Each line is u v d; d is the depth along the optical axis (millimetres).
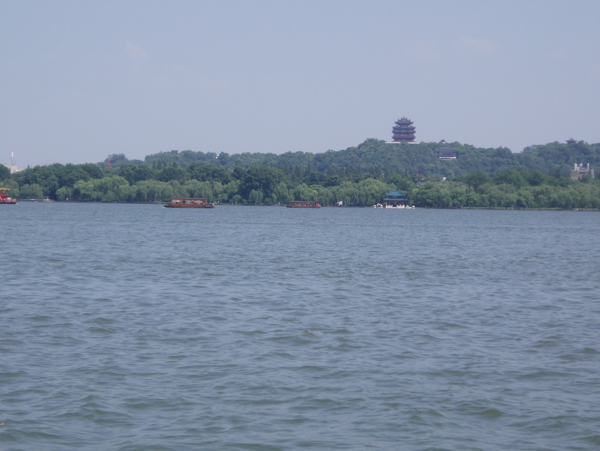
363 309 90312
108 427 47156
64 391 53375
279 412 50312
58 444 44406
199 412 49969
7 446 43844
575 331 77562
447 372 60094
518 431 47531
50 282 112375
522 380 58156
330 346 68625
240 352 65750
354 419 49250
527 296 104812
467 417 49875
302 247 199875
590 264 159500
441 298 101188
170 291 103812
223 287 109500
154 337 71312
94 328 75125
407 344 70062
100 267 136250
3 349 65438
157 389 54438
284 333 74062
